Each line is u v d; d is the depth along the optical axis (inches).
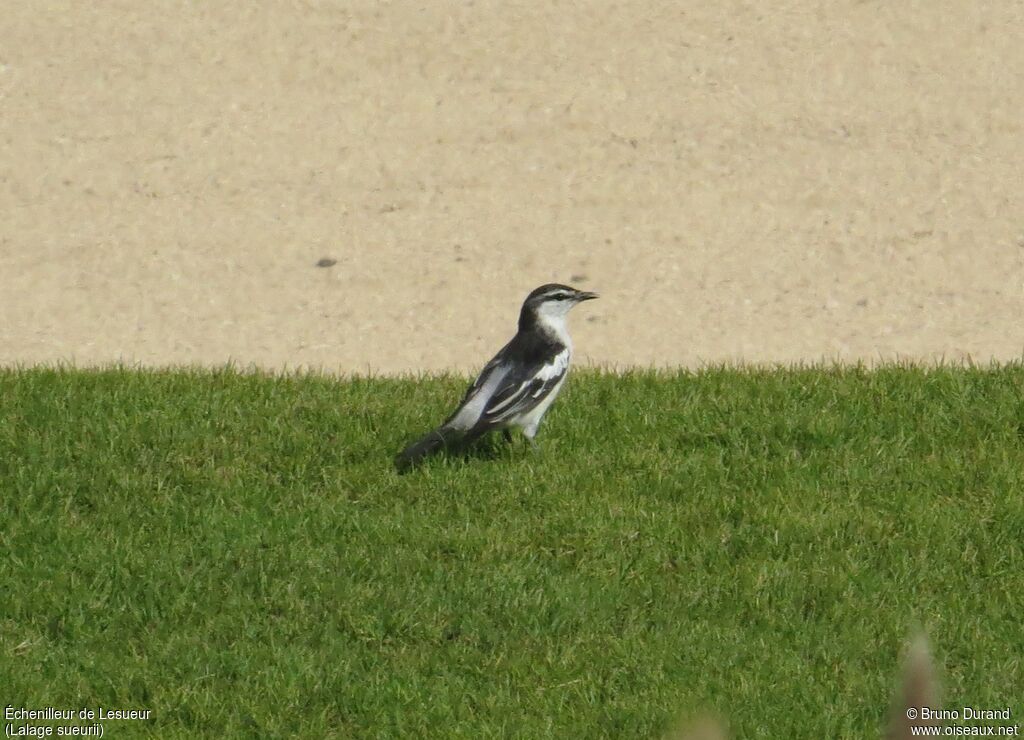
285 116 985.5
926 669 142.1
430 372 654.5
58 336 720.3
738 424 547.2
